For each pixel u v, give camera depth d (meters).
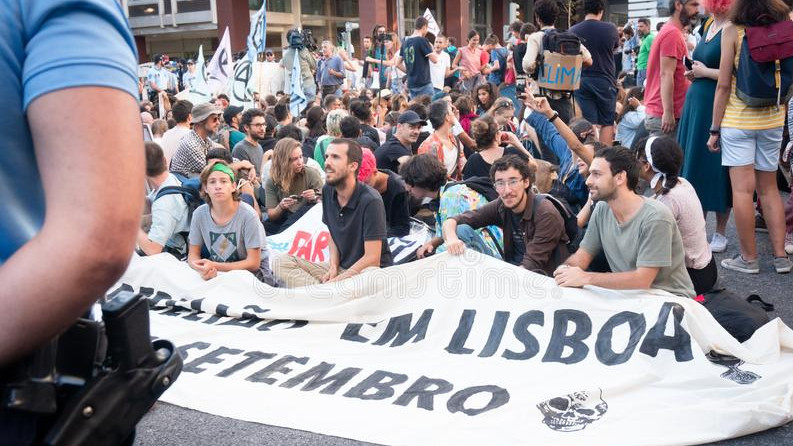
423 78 12.38
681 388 3.31
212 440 3.19
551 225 4.36
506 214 4.61
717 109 5.14
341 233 5.01
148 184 6.02
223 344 4.22
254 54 12.58
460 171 7.42
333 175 4.81
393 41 14.96
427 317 4.23
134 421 1.17
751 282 5.06
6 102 0.93
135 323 1.15
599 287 3.90
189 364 3.96
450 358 3.93
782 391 3.19
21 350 0.94
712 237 6.17
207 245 5.12
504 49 14.35
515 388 3.50
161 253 5.20
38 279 0.89
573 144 5.37
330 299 4.46
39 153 0.93
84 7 0.95
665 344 3.51
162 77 19.53
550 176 5.87
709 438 2.94
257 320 4.56
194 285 4.88
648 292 3.79
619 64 16.41
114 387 1.12
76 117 0.90
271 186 6.68
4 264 0.93
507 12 36.69
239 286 4.73
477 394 3.46
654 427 3.01
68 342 1.09
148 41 30.66
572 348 3.78
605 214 4.08
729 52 4.97
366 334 4.30
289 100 12.05
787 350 3.60
